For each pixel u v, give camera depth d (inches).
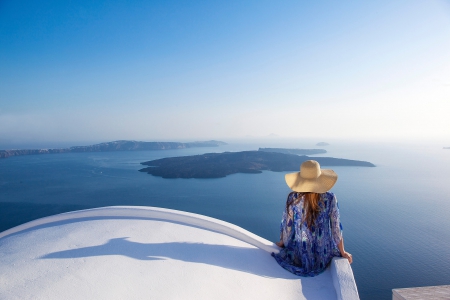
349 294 108.8
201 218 164.2
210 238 145.9
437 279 1782.7
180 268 114.3
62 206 3565.5
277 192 4466.0
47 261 116.3
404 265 1983.3
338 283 115.0
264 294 109.7
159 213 166.6
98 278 103.5
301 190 130.8
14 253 125.6
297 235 133.7
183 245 134.3
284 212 139.6
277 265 134.0
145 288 99.5
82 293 95.2
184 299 96.3
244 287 110.5
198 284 105.4
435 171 6909.5
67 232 145.5
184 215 165.2
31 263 115.1
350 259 132.2
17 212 3289.9
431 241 2434.8
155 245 131.4
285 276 126.0
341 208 3513.8
